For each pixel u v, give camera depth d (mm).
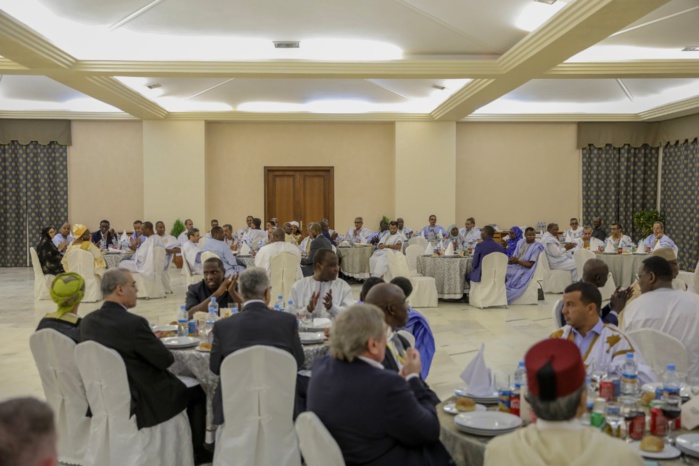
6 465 1258
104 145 15992
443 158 15789
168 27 9320
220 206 16172
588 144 16250
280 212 16281
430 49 10156
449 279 10391
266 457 3568
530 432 1794
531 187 16422
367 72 10109
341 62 10055
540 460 1715
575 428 1780
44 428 1307
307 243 12383
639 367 3340
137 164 16047
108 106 15453
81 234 10742
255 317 3719
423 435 2547
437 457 2635
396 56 10477
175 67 9953
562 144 16406
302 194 16312
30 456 1275
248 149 16188
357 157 16312
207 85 13102
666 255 5203
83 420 3943
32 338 3902
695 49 10273
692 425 2709
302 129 16234
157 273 10984
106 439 3709
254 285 3791
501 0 8000
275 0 8328
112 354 3623
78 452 3941
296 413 3906
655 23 8914
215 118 15445
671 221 15758
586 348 3424
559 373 1747
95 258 10805
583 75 10242
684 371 3766
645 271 4078
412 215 15805
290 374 3576
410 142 15781
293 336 3762
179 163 15484
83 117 15508
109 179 16031
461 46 9945
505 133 16359
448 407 2928
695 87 13695
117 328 3672
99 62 9898
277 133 16188
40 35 8625
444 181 15812
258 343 3646
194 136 15516
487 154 16359
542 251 10609
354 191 16328
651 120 15820
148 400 3750
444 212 15805
